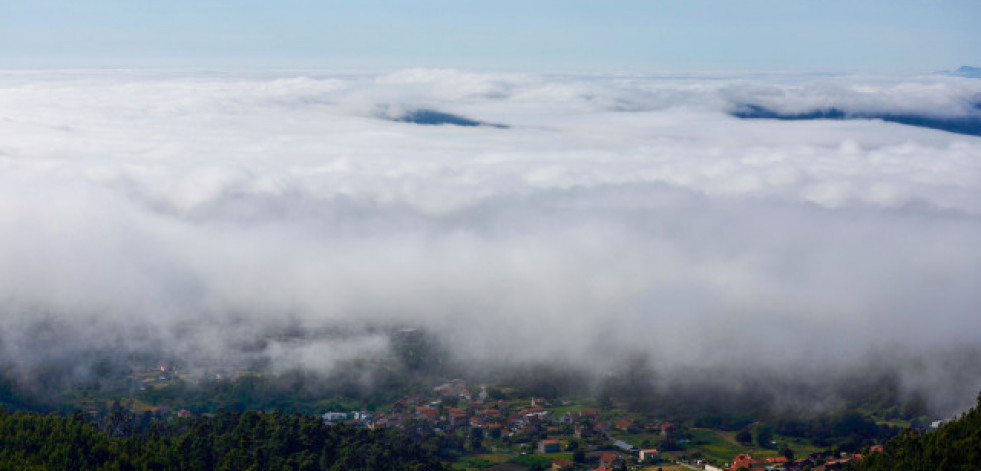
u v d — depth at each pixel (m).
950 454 162.88
